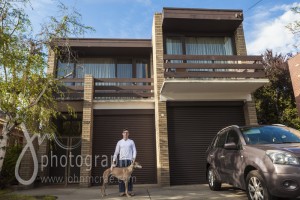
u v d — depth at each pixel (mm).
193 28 13227
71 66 13789
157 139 11797
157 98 11984
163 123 11695
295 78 15398
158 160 11469
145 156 12250
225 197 7305
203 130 12086
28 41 8273
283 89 15984
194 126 12094
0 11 7820
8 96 8016
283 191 5184
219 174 7848
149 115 12719
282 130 7129
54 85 9195
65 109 12852
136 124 12570
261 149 5930
